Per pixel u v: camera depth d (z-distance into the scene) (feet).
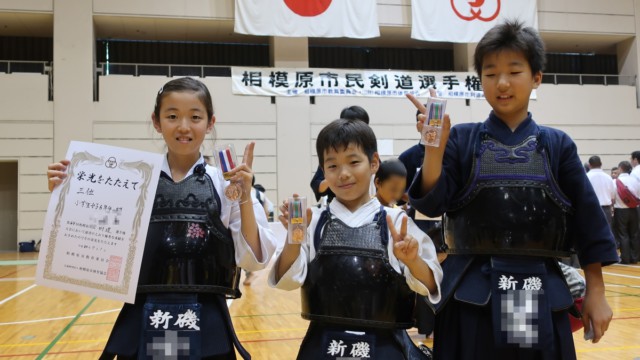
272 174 47.24
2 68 44.91
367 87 48.88
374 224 6.27
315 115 48.16
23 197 44.21
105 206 6.25
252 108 47.21
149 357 5.90
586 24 53.11
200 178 6.43
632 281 24.82
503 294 5.76
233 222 6.49
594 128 52.42
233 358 6.29
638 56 54.13
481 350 5.91
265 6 46.34
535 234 5.78
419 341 13.10
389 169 9.73
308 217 6.05
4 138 44.06
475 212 5.98
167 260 6.09
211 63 55.47
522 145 5.96
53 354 12.85
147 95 45.73
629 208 31.73
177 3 47.24
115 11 46.19
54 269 6.18
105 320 17.15
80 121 44.80
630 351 12.62
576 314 6.17
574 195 6.10
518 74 5.96
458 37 48.42
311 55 56.59
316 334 6.21
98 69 46.06
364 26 47.52
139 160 6.37
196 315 6.03
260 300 20.57
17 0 44.68
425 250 6.11
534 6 49.75
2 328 15.92
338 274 6.03
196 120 6.36
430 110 5.81
